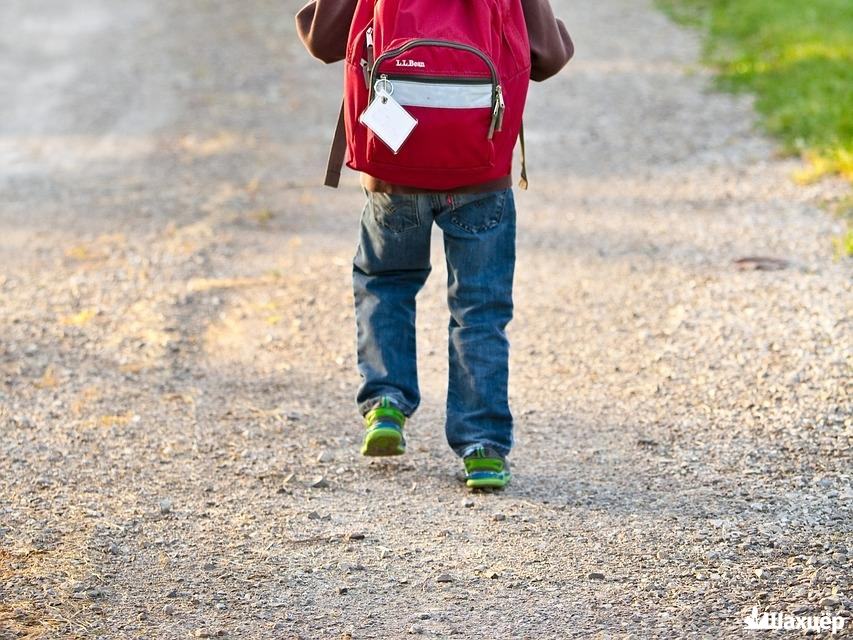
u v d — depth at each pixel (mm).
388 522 14086
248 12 58469
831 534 13250
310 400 18297
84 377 19188
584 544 13359
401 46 12977
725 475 15141
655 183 31094
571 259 25375
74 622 11672
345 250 26281
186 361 20016
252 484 15227
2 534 13617
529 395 18422
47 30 55219
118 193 31422
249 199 30547
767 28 49562
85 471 15578
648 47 49094
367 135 13438
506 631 11508
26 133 38656
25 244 27141
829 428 16297
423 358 20109
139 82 45375
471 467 14859
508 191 14375
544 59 14039
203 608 12031
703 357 19375
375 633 11523
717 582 12320
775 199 28438
